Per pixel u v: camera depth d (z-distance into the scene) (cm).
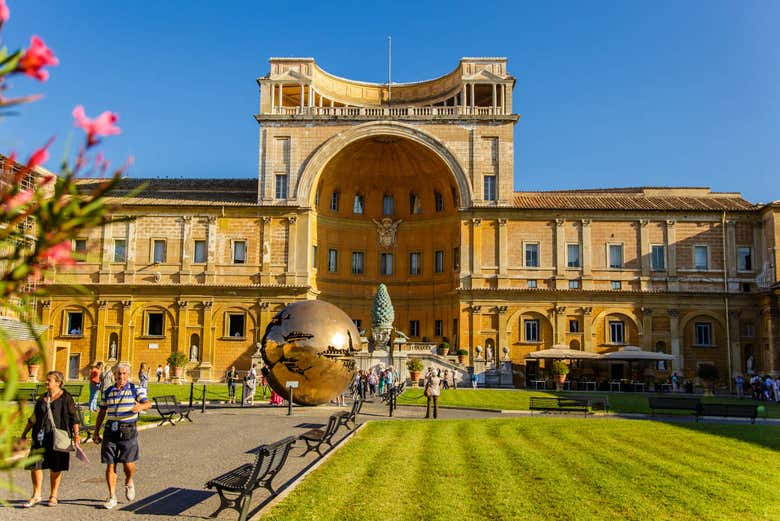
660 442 2227
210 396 4188
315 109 6269
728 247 6006
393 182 6825
